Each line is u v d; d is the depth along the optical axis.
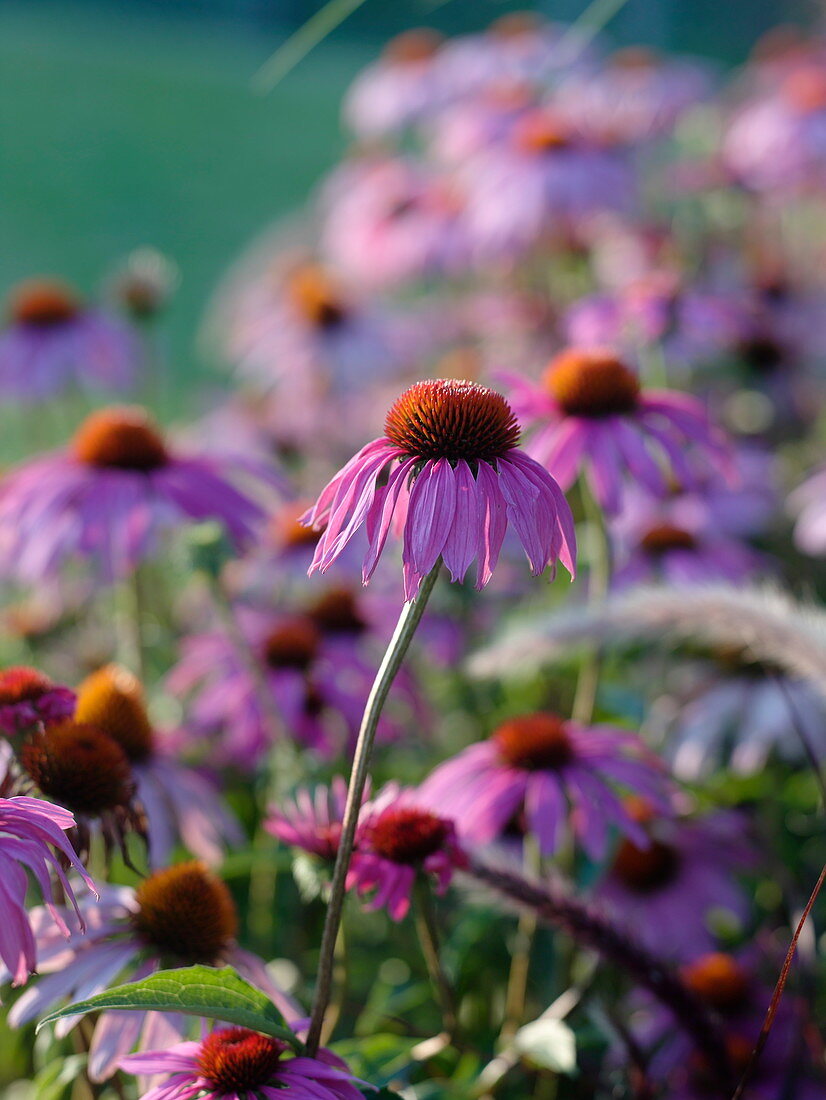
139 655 1.50
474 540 1.19
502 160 2.29
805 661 1.30
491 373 1.44
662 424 1.45
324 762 1.51
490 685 1.67
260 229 5.61
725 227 2.60
